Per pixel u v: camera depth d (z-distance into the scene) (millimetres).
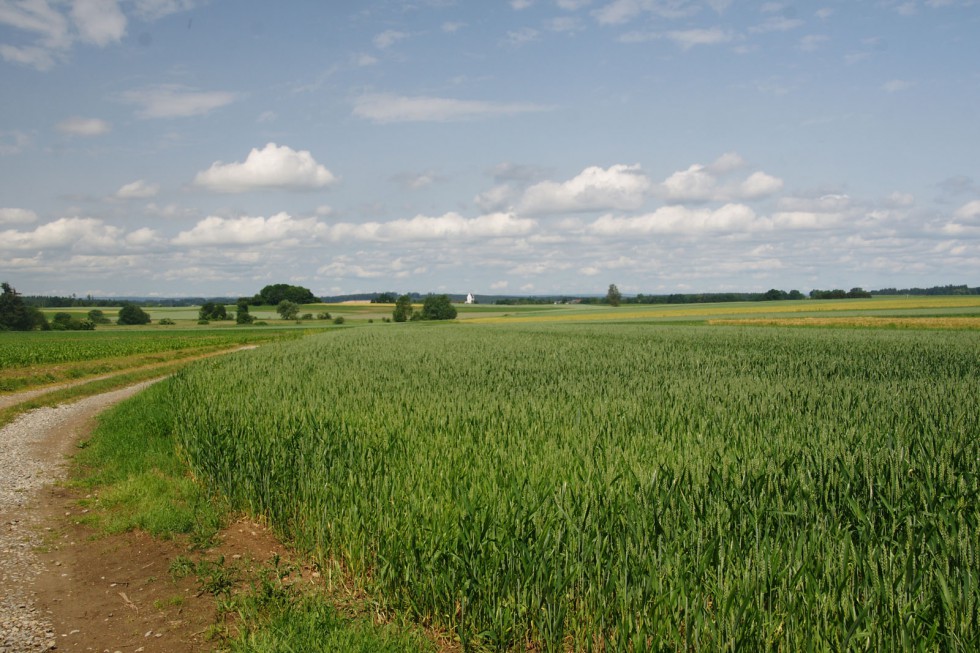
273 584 6473
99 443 13914
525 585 5070
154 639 5703
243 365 20828
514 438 8055
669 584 4543
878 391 12211
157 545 8078
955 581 4129
